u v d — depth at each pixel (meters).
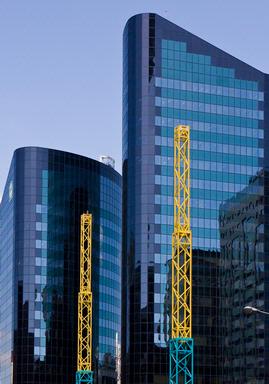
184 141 186.38
